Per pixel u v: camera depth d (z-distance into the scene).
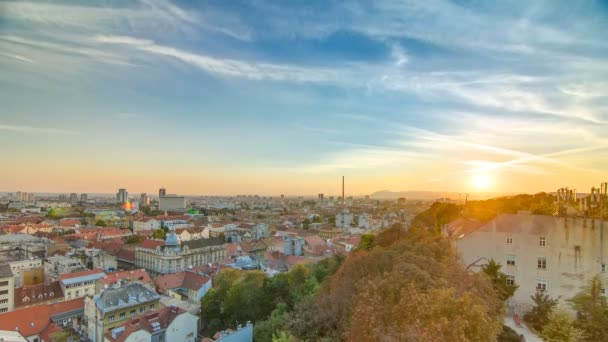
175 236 164.62
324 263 115.88
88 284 114.69
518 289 61.66
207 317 99.00
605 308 50.56
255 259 157.25
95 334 86.38
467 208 130.88
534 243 61.56
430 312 29.14
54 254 158.38
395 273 37.19
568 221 59.78
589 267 57.56
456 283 39.94
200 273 128.12
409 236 84.69
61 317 91.31
